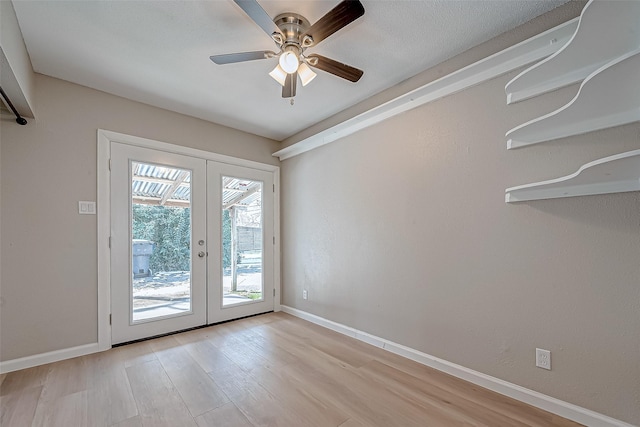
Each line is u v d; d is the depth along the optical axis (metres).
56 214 2.35
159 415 1.64
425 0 1.62
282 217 3.96
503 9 1.70
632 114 1.38
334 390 1.90
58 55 2.09
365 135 2.81
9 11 1.57
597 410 1.50
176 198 3.05
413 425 1.55
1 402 1.75
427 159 2.29
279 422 1.58
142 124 2.84
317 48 2.05
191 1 1.62
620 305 1.45
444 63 2.21
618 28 1.14
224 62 1.83
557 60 1.41
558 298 1.64
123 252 2.68
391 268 2.54
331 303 3.14
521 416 1.62
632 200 1.43
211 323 3.25
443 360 2.15
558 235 1.65
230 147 3.51
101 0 1.60
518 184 1.80
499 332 1.87
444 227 2.17
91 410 1.68
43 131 2.32
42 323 2.27
